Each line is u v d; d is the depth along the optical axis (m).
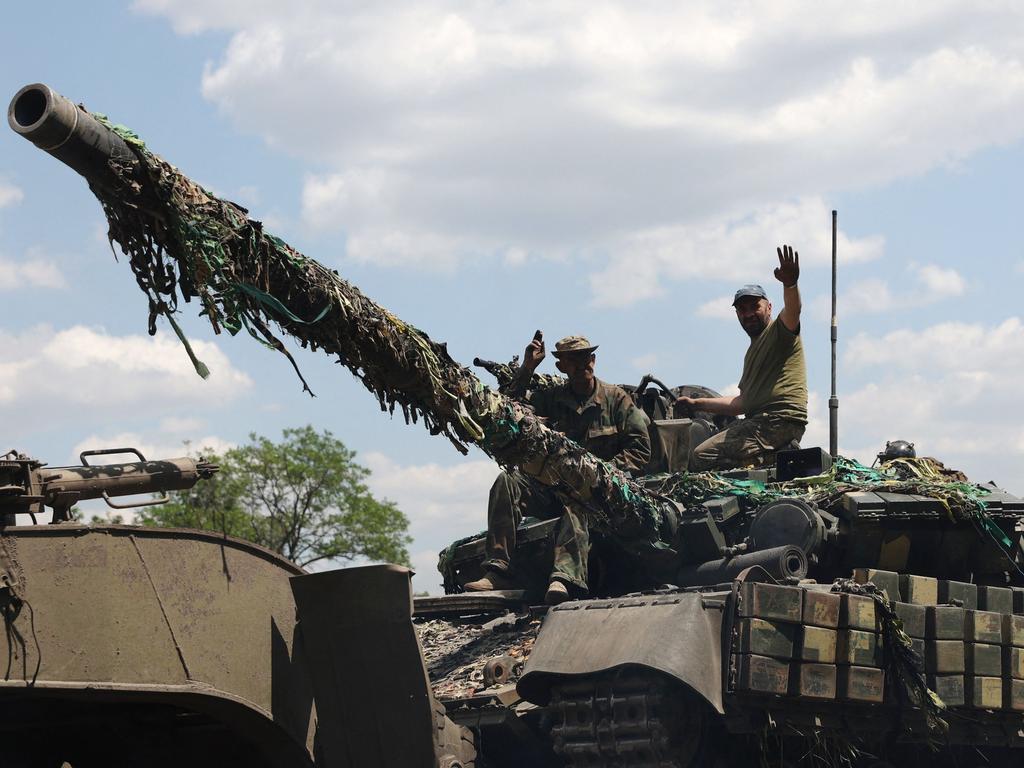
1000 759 13.49
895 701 11.48
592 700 10.66
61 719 9.34
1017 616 12.41
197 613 8.47
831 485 13.03
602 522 12.02
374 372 9.28
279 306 8.43
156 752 9.91
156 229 7.97
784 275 13.92
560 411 13.91
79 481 7.97
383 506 41.41
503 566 13.50
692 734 10.67
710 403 15.12
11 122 7.19
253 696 8.77
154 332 8.21
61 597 7.75
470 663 12.43
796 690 10.55
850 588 11.23
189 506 37.28
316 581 9.01
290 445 40.47
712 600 10.66
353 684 9.20
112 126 7.57
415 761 9.30
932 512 12.55
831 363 16.75
